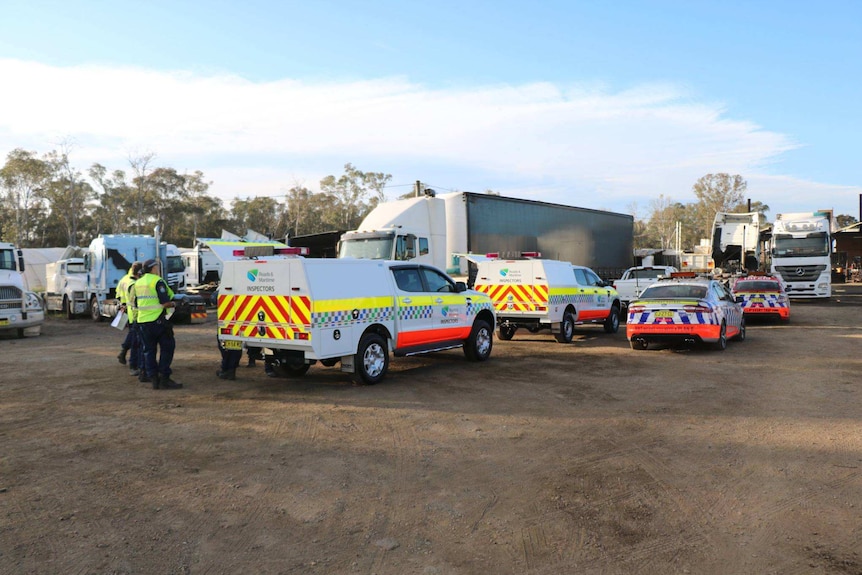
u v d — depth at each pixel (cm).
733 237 3338
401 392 870
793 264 2784
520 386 912
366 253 1642
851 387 895
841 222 9475
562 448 607
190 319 2006
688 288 1316
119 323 1096
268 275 871
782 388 892
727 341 1455
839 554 385
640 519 439
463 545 400
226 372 965
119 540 407
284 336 858
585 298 1536
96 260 2073
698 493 487
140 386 914
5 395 852
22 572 363
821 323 1883
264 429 678
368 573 364
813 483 506
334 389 891
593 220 2770
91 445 618
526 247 2238
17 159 6253
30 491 493
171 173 7050
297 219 7825
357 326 896
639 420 712
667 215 10844
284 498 480
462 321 1098
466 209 1922
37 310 1591
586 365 1105
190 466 555
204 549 395
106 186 6888
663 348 1337
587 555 386
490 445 618
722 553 388
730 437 641
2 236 6369
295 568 371
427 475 532
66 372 1036
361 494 489
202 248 3272
